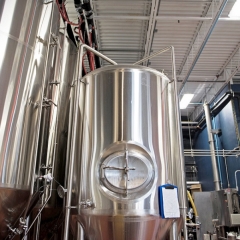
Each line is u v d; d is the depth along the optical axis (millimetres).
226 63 4551
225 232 3652
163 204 1478
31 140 1440
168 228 1556
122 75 1750
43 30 1669
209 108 5496
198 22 3422
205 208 4109
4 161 1242
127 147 1577
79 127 1757
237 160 4508
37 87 1540
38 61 1571
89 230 1515
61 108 2088
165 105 1812
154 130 1680
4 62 1324
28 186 1380
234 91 4758
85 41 2938
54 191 1841
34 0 1593
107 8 3193
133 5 3139
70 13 3176
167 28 3549
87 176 1581
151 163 1586
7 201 1259
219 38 3852
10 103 1313
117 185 1493
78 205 1546
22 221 1394
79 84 1790
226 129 4969
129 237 1450
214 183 5035
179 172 1693
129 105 1672
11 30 1397
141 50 4008
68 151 1837
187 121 6930
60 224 1959
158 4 3061
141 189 1507
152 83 1804
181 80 5043
